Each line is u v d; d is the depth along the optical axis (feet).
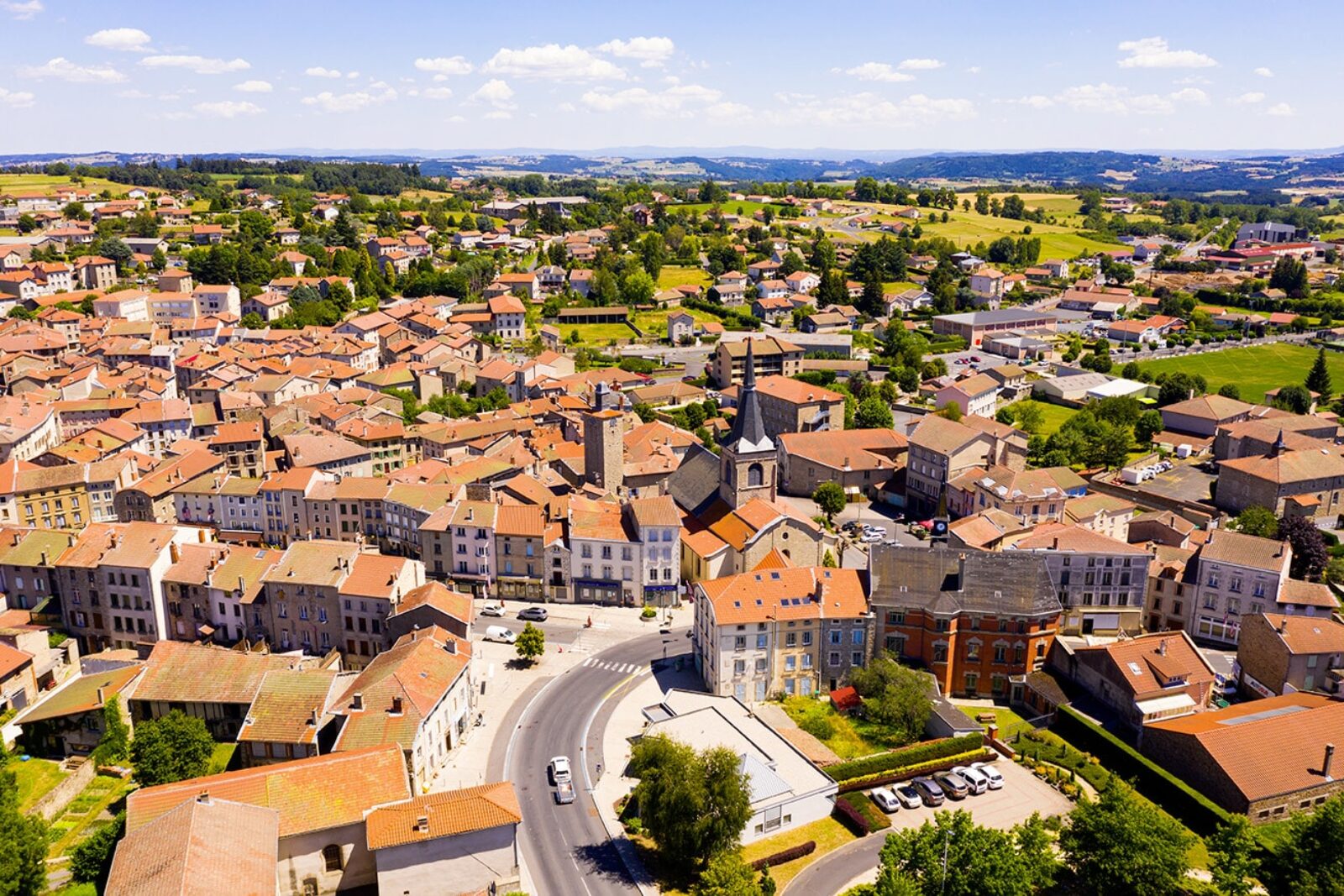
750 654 439.63
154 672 415.85
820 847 341.00
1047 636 443.73
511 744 407.23
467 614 454.81
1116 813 304.91
